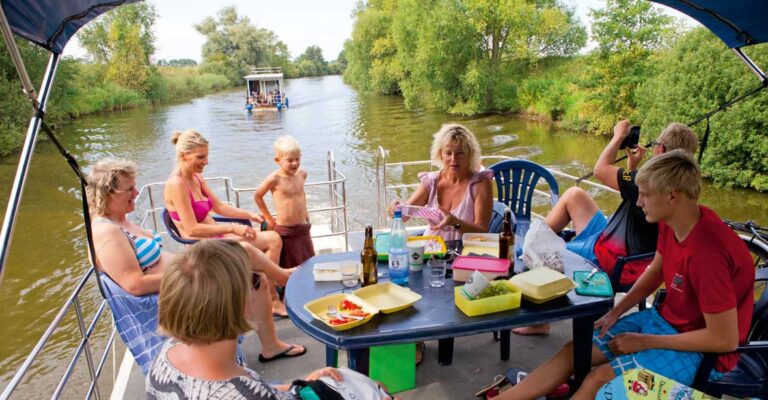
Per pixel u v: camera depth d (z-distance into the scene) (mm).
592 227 2975
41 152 19500
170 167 16797
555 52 29016
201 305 1072
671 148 2674
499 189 3803
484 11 26250
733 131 13609
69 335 7168
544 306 1858
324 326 1747
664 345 1820
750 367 1964
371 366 2359
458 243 2578
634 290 2156
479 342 2844
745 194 13789
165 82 42656
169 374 1150
